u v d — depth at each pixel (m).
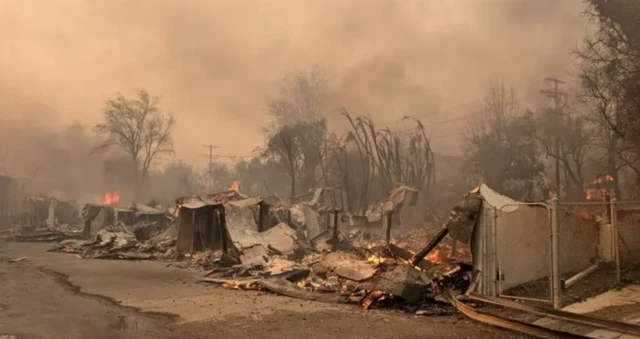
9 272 16.19
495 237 9.82
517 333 7.36
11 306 9.77
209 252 21.52
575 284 10.63
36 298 10.81
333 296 10.45
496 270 9.77
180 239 22.27
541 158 38.75
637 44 18.61
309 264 15.17
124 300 10.52
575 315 7.61
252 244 19.81
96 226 37.00
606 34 19.94
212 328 7.76
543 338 7.06
